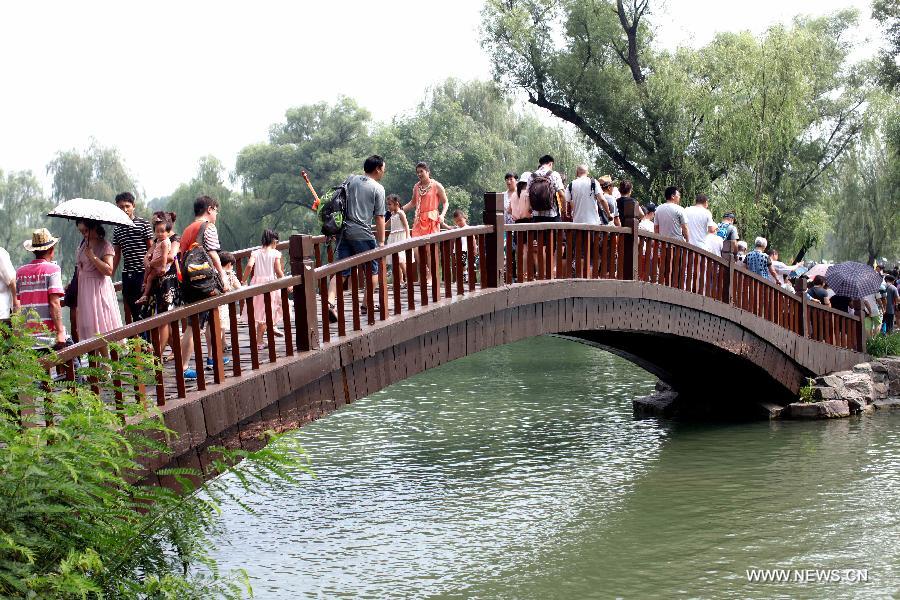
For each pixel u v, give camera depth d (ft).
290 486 40.04
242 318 39.73
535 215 42.29
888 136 116.47
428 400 62.08
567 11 111.65
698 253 48.49
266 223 219.20
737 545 32.09
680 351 52.19
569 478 41.06
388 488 39.73
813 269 67.46
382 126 223.10
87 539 16.44
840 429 50.70
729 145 96.12
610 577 29.25
